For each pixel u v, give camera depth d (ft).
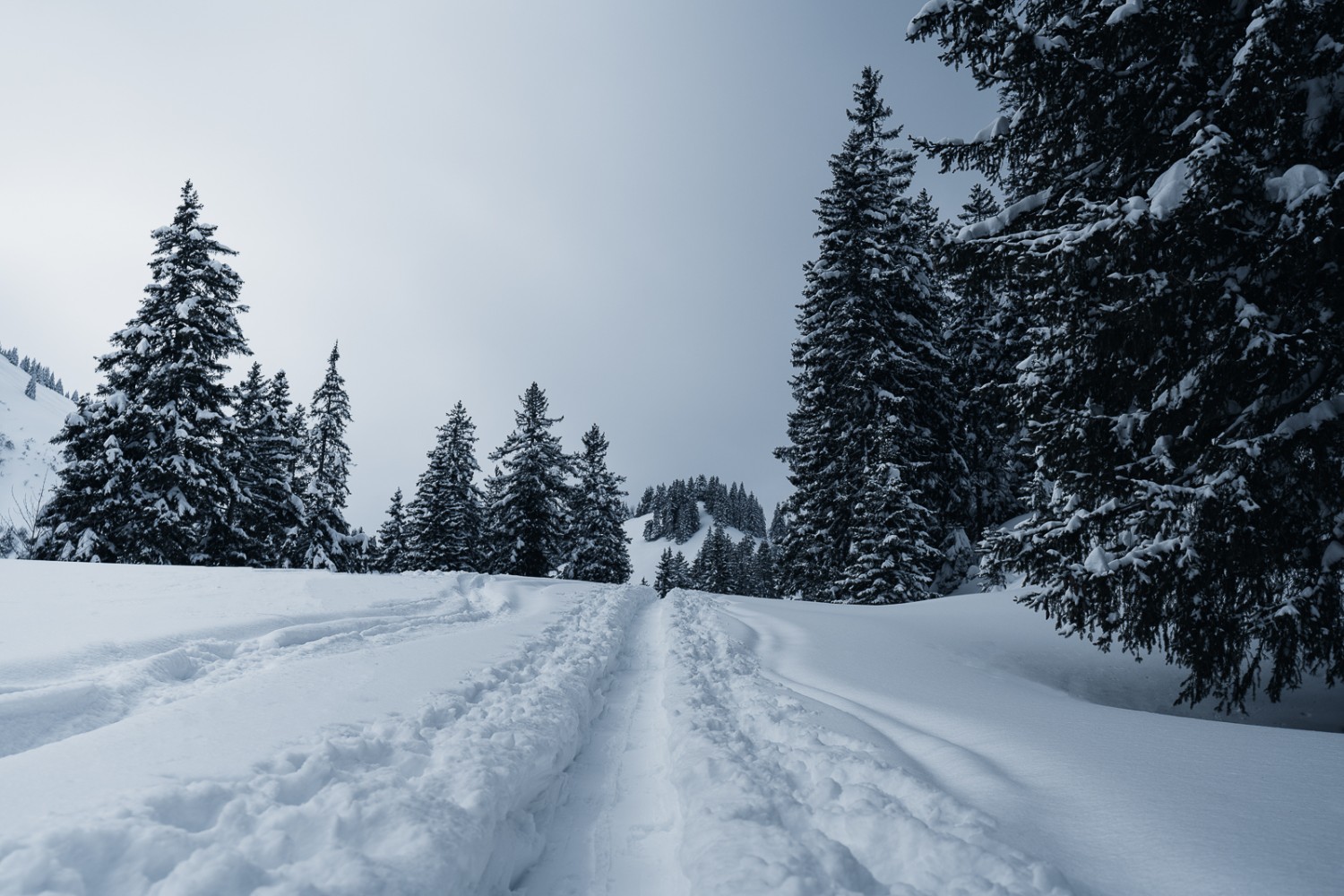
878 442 73.46
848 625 36.37
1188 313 23.25
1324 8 20.20
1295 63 20.85
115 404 65.62
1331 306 21.77
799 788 11.44
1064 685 27.58
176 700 15.62
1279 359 21.29
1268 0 21.48
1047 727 15.11
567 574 136.77
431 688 16.02
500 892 9.18
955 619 38.17
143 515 64.13
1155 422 25.08
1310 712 24.64
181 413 68.64
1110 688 27.40
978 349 83.92
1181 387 24.35
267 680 15.98
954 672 25.16
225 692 14.47
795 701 17.51
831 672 23.43
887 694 19.67
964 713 16.79
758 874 7.92
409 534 128.47
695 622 38.17
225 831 7.66
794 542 89.86
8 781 8.74
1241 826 9.18
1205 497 21.93
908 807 10.14
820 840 8.89
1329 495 21.34
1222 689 24.53
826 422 82.43
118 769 9.39
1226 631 23.52
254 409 94.89
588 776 14.15
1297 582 22.81
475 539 130.21
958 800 10.27
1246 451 21.56
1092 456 26.43
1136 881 7.89
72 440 65.82
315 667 17.97
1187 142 25.44
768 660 26.84
